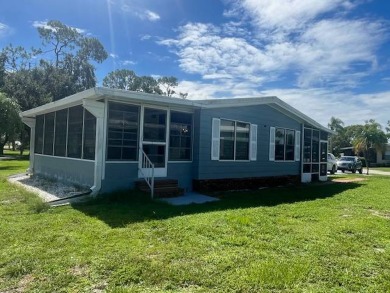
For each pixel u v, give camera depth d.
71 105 9.69
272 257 3.97
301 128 14.59
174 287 3.12
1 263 3.60
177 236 4.73
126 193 7.93
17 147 50.66
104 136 8.03
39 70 34.62
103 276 3.32
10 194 8.15
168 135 9.42
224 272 3.47
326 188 12.29
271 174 12.80
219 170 10.58
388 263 3.92
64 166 10.22
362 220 6.25
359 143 34.00
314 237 4.91
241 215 6.27
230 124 11.02
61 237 4.57
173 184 9.09
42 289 3.03
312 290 3.13
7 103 20.50
